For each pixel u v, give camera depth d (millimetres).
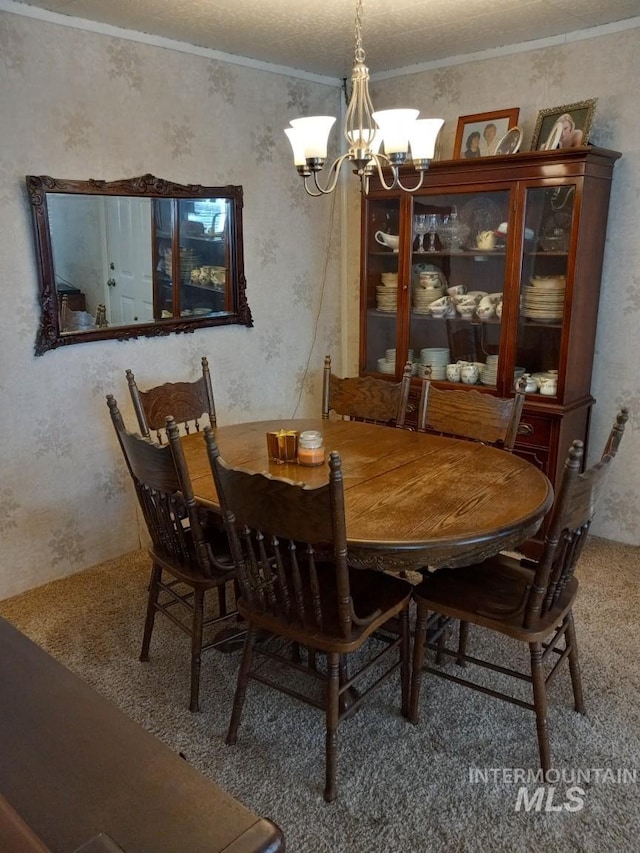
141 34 2834
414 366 3494
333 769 1737
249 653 1912
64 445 2865
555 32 2941
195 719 2059
